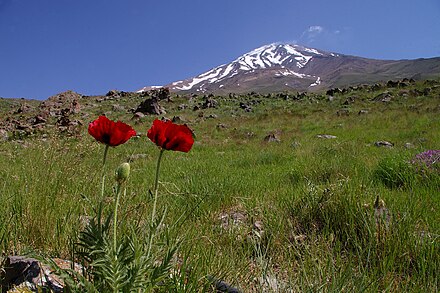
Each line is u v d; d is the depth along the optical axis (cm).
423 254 279
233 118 3002
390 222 320
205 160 1134
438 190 488
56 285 204
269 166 920
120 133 170
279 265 284
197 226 349
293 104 3700
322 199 395
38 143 609
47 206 318
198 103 3891
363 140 1508
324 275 243
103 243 164
